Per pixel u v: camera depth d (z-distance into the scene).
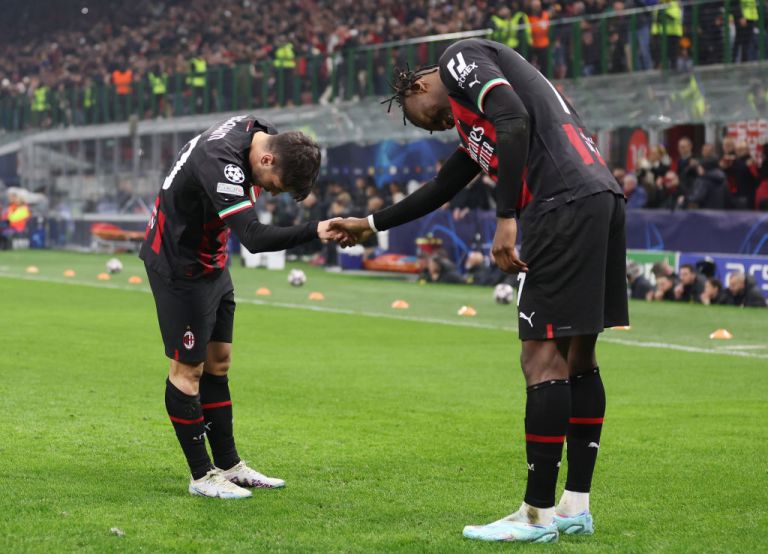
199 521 4.23
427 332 12.23
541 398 4.03
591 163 4.04
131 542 3.90
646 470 5.38
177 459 5.43
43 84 41.66
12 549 3.78
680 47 18.84
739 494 4.86
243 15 36.94
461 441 6.08
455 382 8.50
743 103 17.72
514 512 4.33
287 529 4.13
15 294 16.64
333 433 6.29
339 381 8.50
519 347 10.91
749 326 13.11
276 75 26.77
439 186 4.40
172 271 4.60
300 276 18.95
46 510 4.34
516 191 3.93
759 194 17.84
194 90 28.67
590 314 3.98
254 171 4.42
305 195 4.47
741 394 8.02
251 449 5.78
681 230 17.27
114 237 29.14
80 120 32.84
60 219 32.25
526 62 4.15
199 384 4.82
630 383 8.59
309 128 24.81
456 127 4.25
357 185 24.92
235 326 12.70
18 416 6.57
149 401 7.28
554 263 3.98
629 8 22.20
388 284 19.64
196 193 4.48
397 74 4.32
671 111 18.42
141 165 29.55
